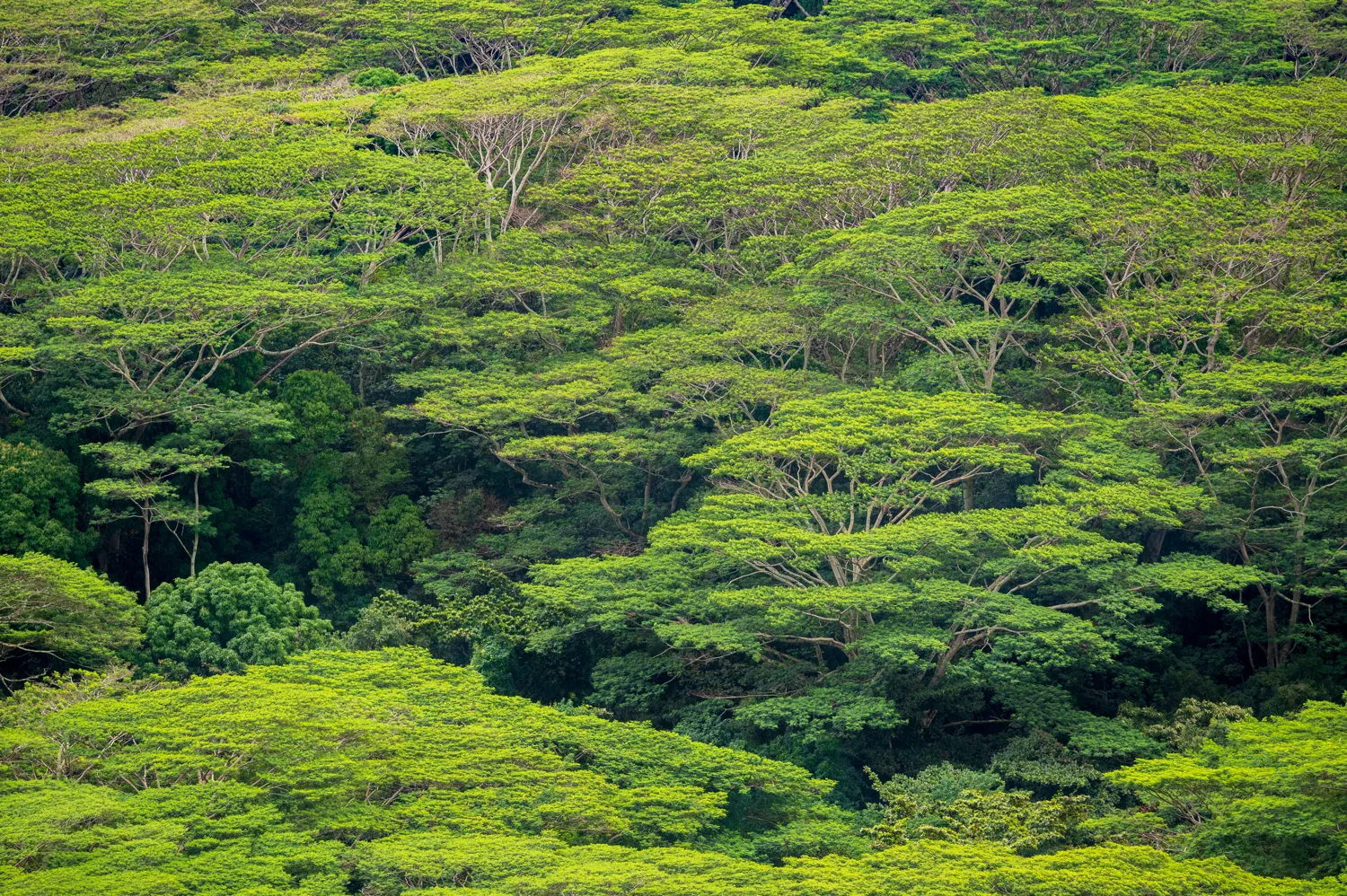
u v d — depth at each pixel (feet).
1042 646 308.40
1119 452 342.44
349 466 397.39
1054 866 209.97
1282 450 327.47
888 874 210.59
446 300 439.22
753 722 320.91
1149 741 291.99
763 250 424.05
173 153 472.44
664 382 394.73
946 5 627.87
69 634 294.46
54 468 348.59
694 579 344.90
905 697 316.81
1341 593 319.47
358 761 243.40
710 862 218.79
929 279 388.78
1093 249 388.98
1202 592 308.19
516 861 213.87
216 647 313.12
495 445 416.67
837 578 322.55
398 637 340.59
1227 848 222.89
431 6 613.11
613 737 273.54
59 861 206.08
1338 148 439.63
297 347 409.90
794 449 332.80
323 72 598.75
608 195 465.06
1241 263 386.32
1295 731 238.48
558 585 337.72
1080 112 455.63
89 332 376.68
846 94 562.25
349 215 445.37
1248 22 568.00
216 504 387.96
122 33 613.52
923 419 336.29
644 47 591.78
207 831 221.66
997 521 313.32
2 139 506.07
